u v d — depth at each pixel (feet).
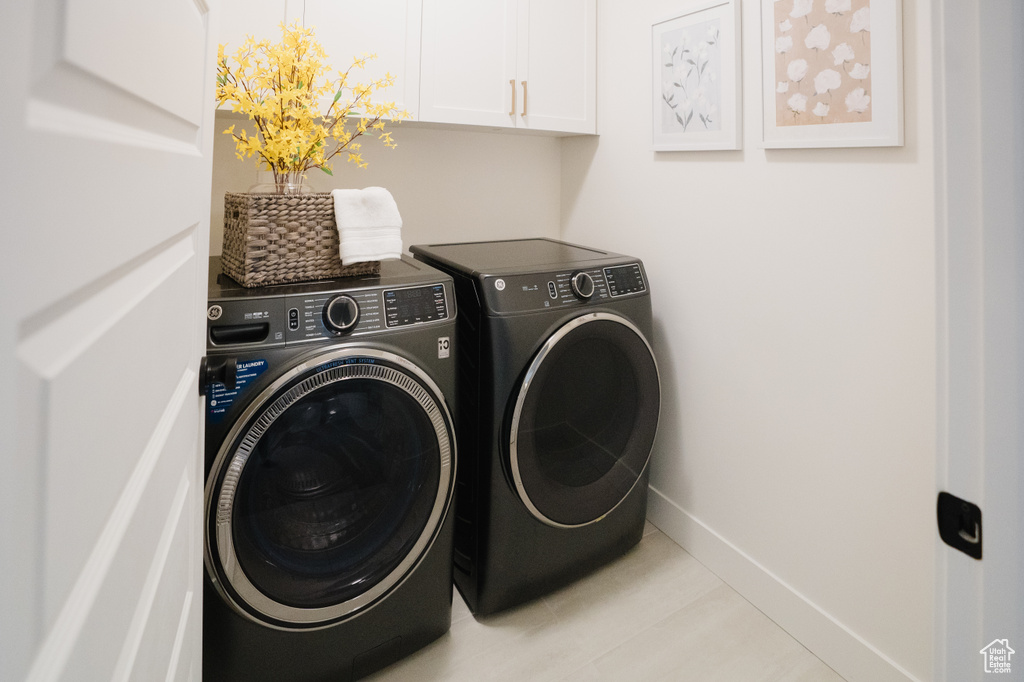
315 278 4.37
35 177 1.03
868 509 4.53
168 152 2.03
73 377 1.22
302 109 4.55
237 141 4.60
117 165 1.47
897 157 4.14
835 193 4.58
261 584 3.85
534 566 5.41
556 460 5.37
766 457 5.38
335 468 4.17
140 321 1.77
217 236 5.86
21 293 0.98
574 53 6.97
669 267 6.33
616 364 5.64
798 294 4.95
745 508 5.64
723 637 5.17
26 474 1.02
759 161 5.20
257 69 4.58
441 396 4.49
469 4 6.11
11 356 0.96
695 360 6.08
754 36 5.13
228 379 3.11
